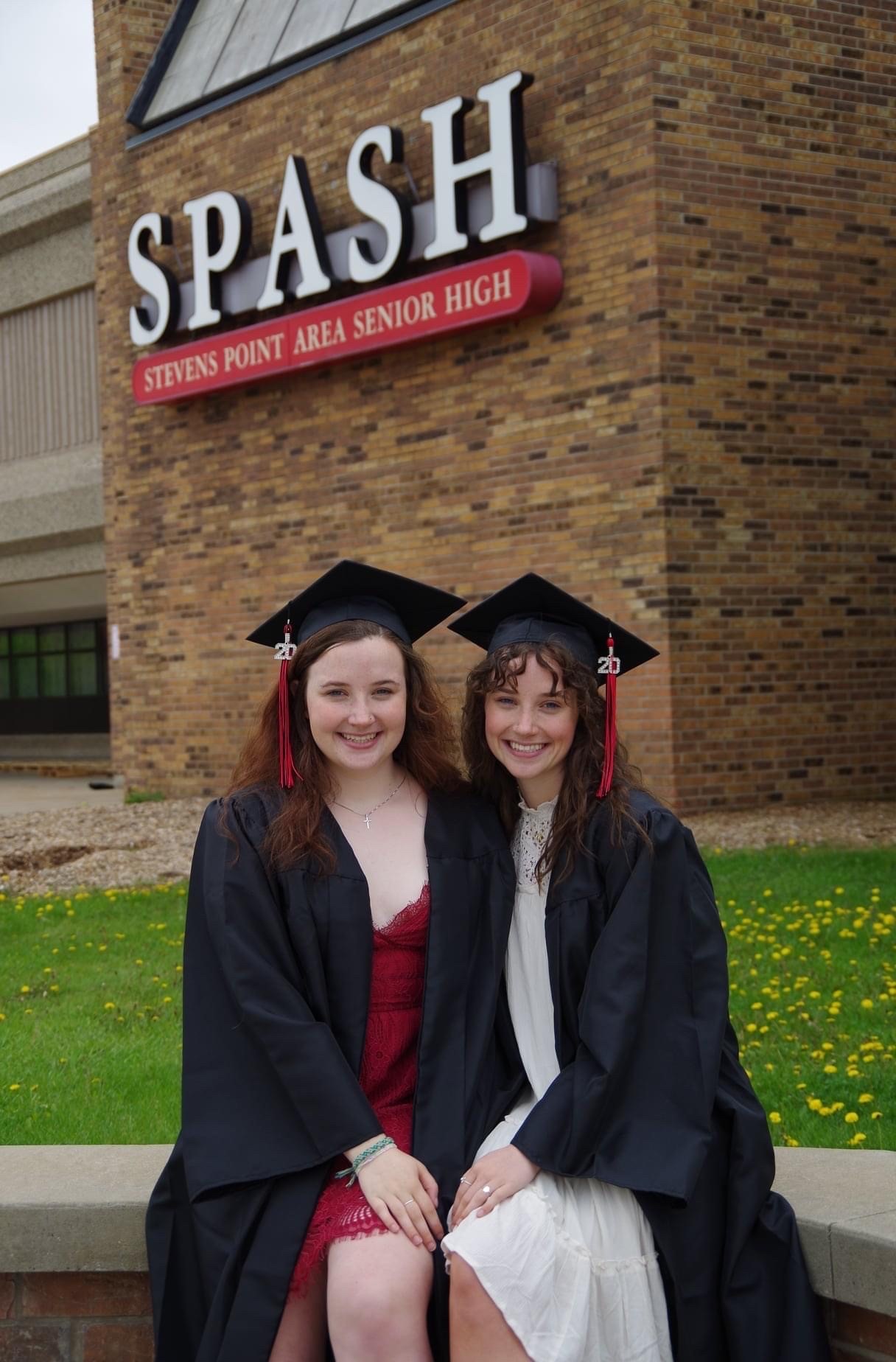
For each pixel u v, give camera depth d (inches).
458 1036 116.1
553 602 125.9
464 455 471.8
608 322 429.1
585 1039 111.7
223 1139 112.0
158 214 566.3
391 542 498.0
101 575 831.7
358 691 120.4
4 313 842.8
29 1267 117.2
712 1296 109.3
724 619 428.1
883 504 454.3
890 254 452.4
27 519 831.7
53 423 825.5
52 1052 220.4
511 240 453.4
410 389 487.2
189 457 571.2
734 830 395.2
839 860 344.8
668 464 418.9
